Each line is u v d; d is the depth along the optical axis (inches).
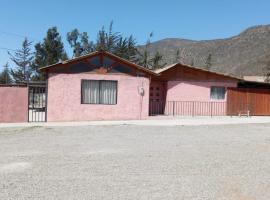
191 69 1200.2
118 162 435.8
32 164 421.1
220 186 342.0
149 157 468.8
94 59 996.6
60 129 773.3
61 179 356.2
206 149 537.6
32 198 298.7
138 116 1023.0
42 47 2395.4
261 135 708.0
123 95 1015.0
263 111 1234.6
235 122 944.9
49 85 967.6
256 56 5059.1
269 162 450.6
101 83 1001.5
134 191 320.8
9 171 386.9
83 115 988.6
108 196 306.7
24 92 927.7
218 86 1216.8
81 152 501.7
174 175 378.6
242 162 448.5
